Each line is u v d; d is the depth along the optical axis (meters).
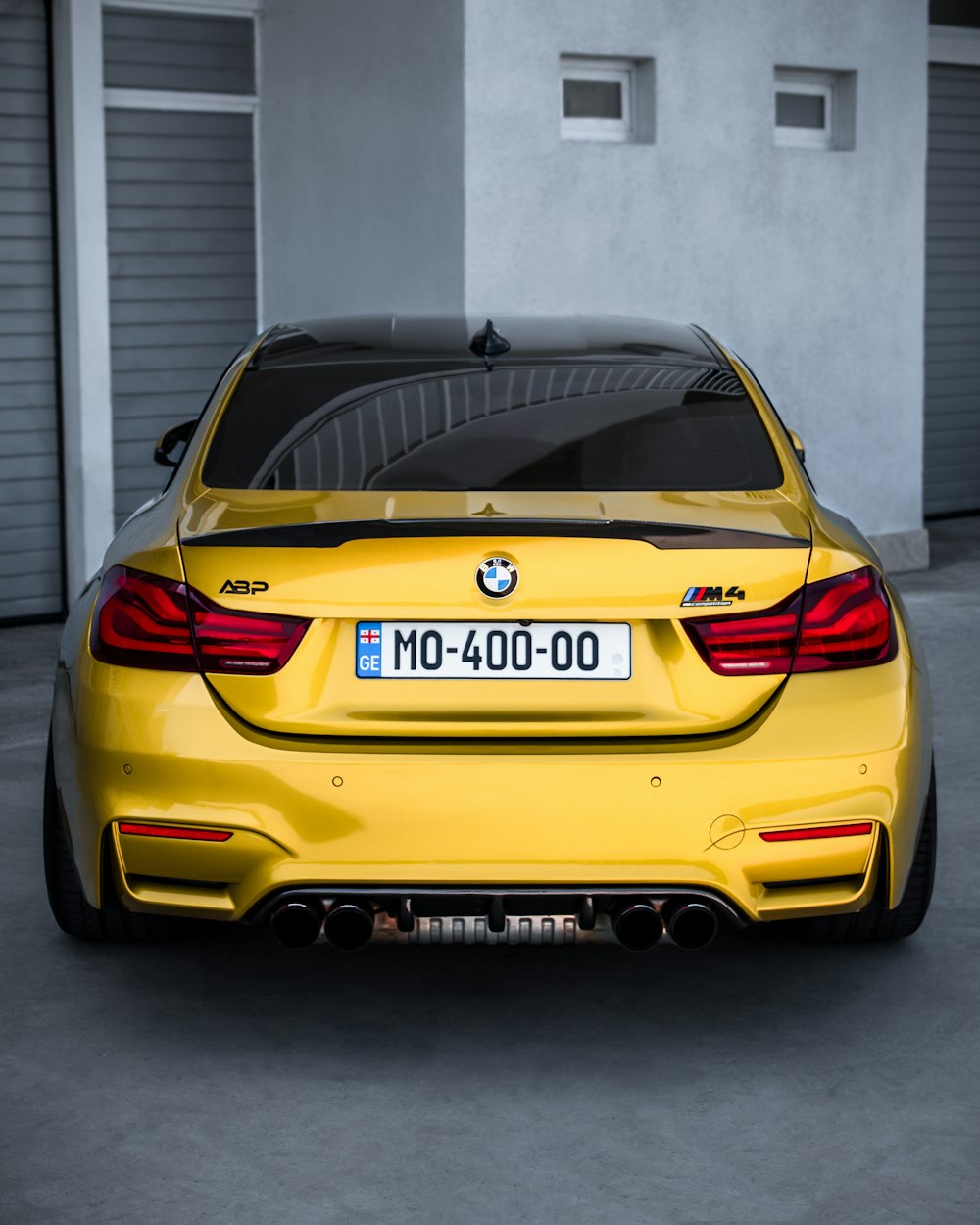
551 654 2.89
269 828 2.86
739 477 3.30
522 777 2.84
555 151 7.45
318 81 7.89
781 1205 2.60
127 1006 3.38
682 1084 3.04
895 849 3.00
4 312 7.57
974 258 10.79
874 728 2.95
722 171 8.00
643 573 2.89
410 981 3.52
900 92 8.55
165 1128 2.86
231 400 3.56
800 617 2.95
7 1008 3.36
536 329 3.94
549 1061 3.13
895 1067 3.11
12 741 5.46
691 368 3.69
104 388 7.68
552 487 3.21
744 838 2.88
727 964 3.61
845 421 8.59
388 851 2.85
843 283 8.48
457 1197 2.63
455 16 7.13
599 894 2.88
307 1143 2.81
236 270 8.34
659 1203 2.61
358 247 7.79
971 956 3.64
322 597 2.88
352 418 3.43
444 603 2.88
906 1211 2.58
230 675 2.90
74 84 7.43
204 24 8.05
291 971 3.57
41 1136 2.83
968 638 7.11
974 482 11.03
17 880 4.12
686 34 7.79
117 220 7.90
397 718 2.89
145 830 2.91
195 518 3.12
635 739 2.91
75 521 7.75
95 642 3.03
